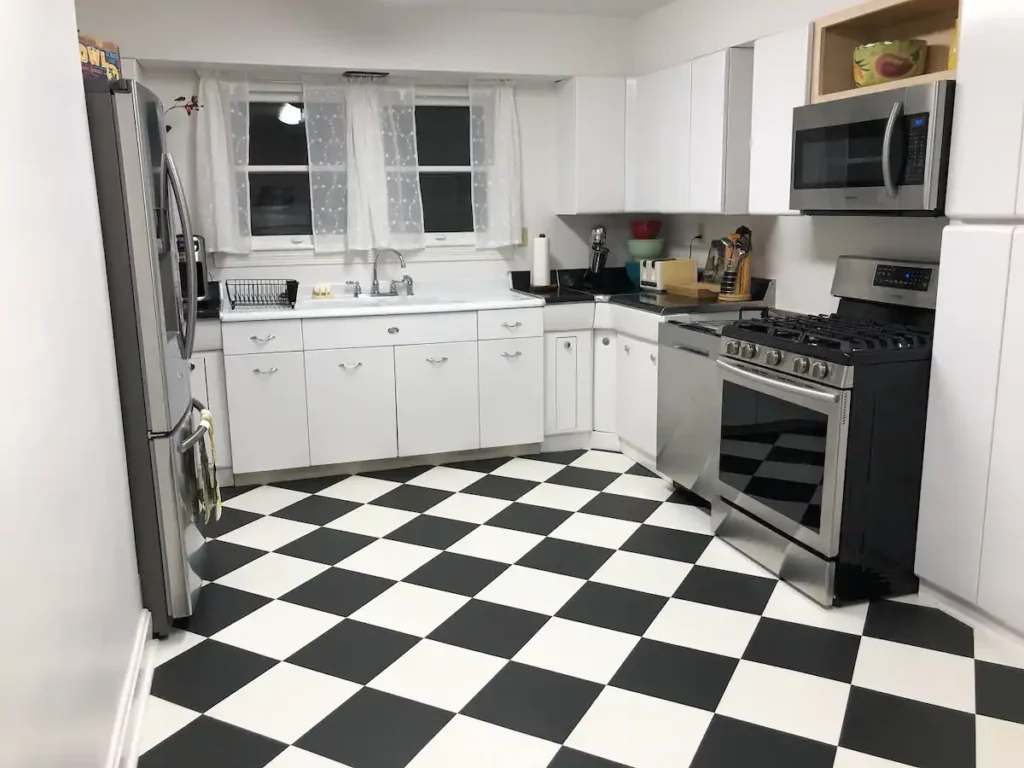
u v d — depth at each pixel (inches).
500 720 84.9
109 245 93.1
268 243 172.9
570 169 181.3
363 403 160.1
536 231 191.6
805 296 146.4
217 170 163.9
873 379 101.1
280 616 107.2
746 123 147.1
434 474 163.5
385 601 110.9
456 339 163.6
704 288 167.8
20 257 57.7
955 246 97.7
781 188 130.7
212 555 126.0
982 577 97.8
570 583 115.3
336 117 171.2
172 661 97.0
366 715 86.1
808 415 106.5
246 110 165.0
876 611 106.0
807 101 123.7
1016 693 87.7
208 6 153.5
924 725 82.6
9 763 48.4
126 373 96.0
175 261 104.5
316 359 155.9
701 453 135.9
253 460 155.7
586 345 173.8
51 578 59.4
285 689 91.0
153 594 100.8
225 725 84.8
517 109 185.0
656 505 144.9
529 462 170.1
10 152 57.3
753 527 121.3
